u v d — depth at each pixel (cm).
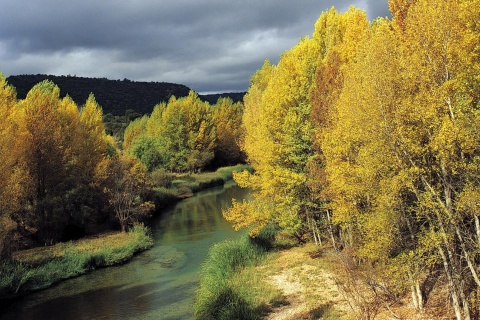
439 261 1284
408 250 1230
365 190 1289
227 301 1573
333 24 3008
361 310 1253
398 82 1144
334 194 1758
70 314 1767
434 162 1144
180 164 6769
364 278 1427
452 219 1016
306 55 2845
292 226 2230
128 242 2881
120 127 12175
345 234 2062
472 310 1188
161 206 4559
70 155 3375
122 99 17675
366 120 1179
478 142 1018
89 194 3334
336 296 1595
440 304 1317
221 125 8044
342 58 2102
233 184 6381
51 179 3170
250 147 3653
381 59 1162
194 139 6888
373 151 1166
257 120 4281
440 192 1120
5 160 2398
